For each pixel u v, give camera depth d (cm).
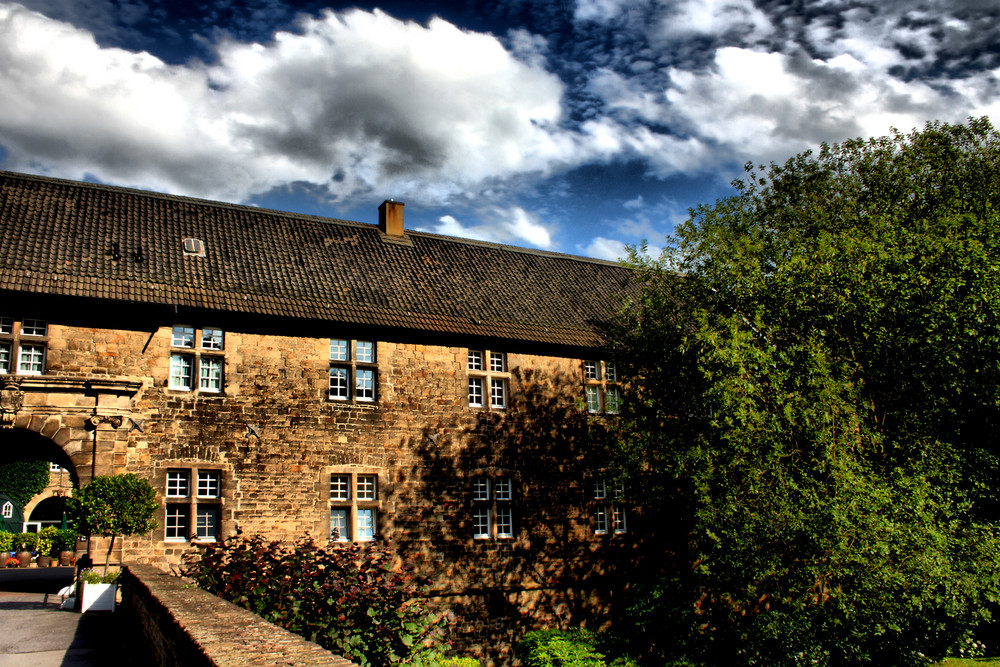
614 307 2350
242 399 1688
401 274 2091
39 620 1351
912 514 1346
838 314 1476
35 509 4069
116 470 1536
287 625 997
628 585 2097
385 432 1834
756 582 1496
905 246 1463
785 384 1444
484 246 2436
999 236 1485
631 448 1711
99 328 1580
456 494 1897
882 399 1515
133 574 1175
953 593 1396
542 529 2008
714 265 1709
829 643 1518
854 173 1912
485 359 2022
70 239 1694
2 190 1769
